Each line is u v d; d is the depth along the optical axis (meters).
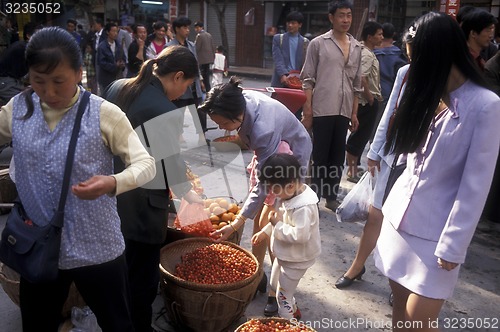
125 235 2.26
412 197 2.03
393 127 2.02
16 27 8.73
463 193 1.84
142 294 2.45
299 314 2.97
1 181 4.27
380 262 2.19
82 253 1.78
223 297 2.53
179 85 2.34
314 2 18.39
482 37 3.53
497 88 3.69
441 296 1.98
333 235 4.16
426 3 15.41
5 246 1.77
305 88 4.40
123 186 1.65
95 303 1.91
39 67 1.55
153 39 6.96
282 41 6.10
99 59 7.73
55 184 1.71
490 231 4.36
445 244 1.87
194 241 3.09
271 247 2.84
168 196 2.37
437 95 1.85
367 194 3.14
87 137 1.70
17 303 2.71
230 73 18.59
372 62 5.01
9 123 1.79
